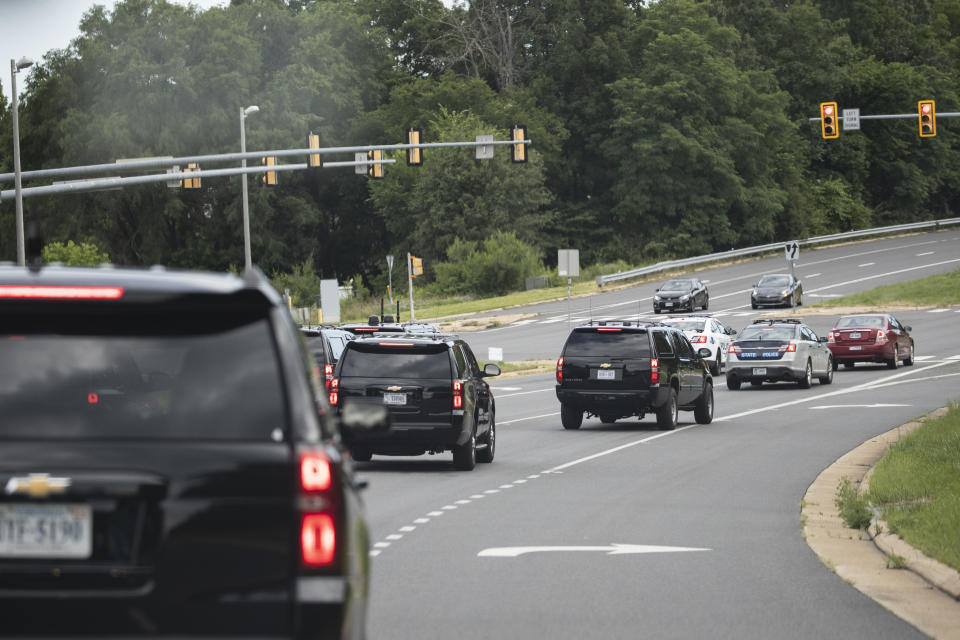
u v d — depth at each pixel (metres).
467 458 69.06
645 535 46.53
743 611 33.25
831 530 47.69
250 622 16.44
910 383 131.75
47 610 16.22
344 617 16.55
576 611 33.16
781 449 78.44
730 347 133.88
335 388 68.50
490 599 34.72
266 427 16.78
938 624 31.83
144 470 16.41
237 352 17.06
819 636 30.34
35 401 16.81
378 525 49.03
